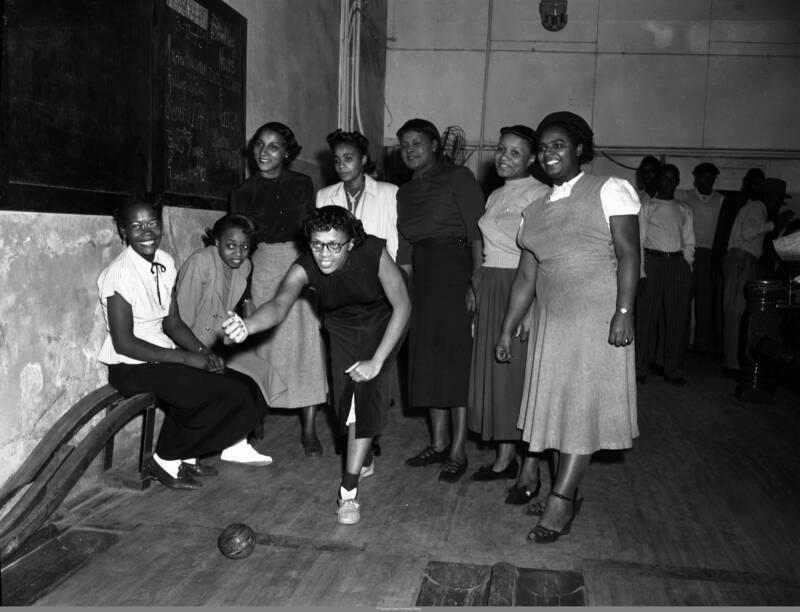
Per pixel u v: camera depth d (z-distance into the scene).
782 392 6.51
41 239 3.18
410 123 3.98
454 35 9.02
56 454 3.16
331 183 7.38
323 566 2.89
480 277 3.85
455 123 9.10
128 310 3.48
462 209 3.90
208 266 3.96
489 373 3.80
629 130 8.84
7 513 2.90
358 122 7.71
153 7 3.92
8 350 3.03
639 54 8.77
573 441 3.15
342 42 7.49
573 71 8.87
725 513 3.61
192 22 4.36
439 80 9.09
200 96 4.50
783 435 5.09
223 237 3.96
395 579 2.80
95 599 2.58
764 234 7.61
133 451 3.96
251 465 4.09
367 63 8.36
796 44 8.55
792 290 6.01
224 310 4.07
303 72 6.50
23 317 3.10
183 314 3.96
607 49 8.80
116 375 3.59
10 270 3.02
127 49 3.71
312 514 3.42
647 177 7.19
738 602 2.68
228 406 3.64
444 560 2.98
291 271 3.11
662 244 6.67
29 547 2.90
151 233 3.50
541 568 2.93
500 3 8.91
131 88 3.75
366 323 3.26
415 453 4.43
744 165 8.73
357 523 3.33
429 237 3.96
